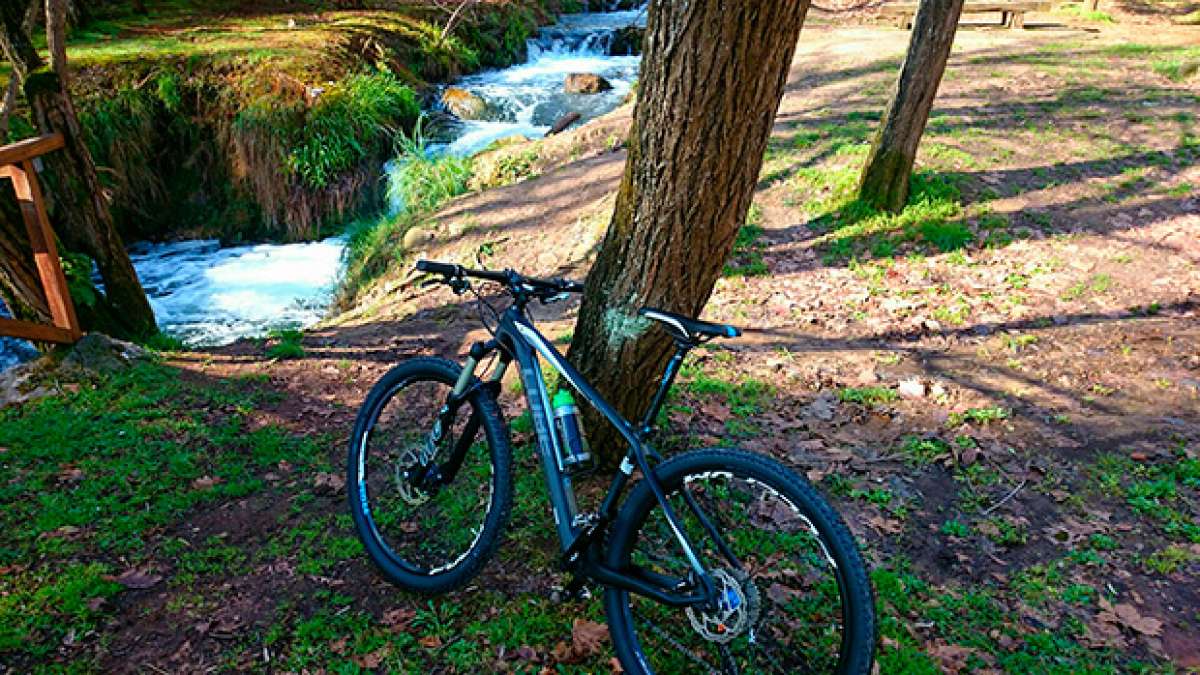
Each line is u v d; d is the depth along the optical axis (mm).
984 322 5109
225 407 4309
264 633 2572
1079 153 7508
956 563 2975
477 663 2406
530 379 2543
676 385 4332
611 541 2273
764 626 2459
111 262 6000
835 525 1927
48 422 4012
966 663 2439
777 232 6613
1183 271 5566
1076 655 2500
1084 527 3158
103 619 2633
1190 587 2824
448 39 14484
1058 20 15281
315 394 4582
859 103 9570
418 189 9586
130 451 3748
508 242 7508
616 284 2889
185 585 2812
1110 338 4805
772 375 4547
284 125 10094
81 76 10086
